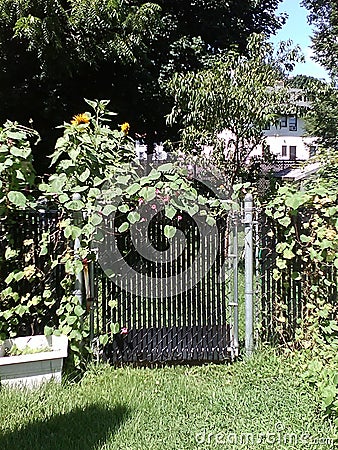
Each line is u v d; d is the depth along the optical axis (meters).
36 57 10.75
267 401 3.46
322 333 4.09
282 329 4.33
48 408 3.38
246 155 9.96
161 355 4.33
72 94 12.15
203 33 13.97
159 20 11.38
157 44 12.91
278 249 4.15
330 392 3.06
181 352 4.34
